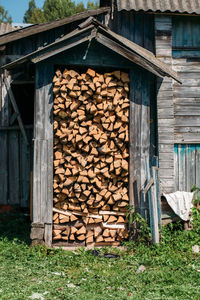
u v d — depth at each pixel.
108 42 6.24
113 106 6.61
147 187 6.43
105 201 6.68
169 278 5.13
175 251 6.36
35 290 4.61
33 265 5.55
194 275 5.29
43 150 6.42
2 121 8.94
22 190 8.91
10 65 6.26
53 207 6.57
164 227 6.99
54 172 6.57
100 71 6.84
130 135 6.61
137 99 6.64
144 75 6.65
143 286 4.93
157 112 7.64
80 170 6.52
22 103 9.30
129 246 6.46
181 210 7.05
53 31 8.72
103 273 5.32
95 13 8.16
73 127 6.52
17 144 8.94
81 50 6.44
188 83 7.88
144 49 7.57
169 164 7.62
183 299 4.50
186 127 7.84
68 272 5.34
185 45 7.95
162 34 7.74
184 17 7.96
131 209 6.57
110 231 6.60
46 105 6.43
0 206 8.71
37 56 6.13
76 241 6.61
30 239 6.83
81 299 4.37
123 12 7.90
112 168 6.55
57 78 6.41
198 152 7.91
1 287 4.64
